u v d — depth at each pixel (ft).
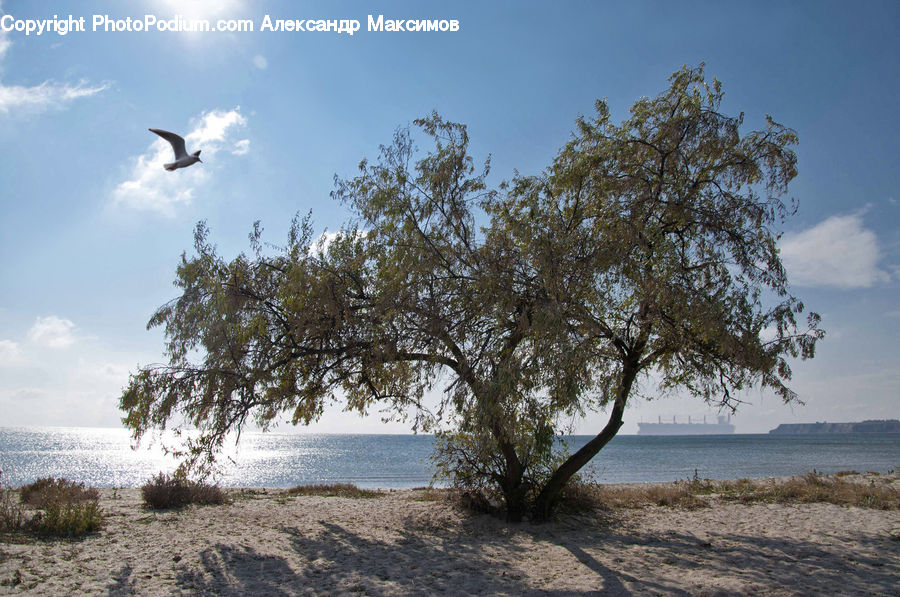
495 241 38.04
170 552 31.71
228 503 53.16
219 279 41.09
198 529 38.93
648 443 493.36
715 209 38.70
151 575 26.89
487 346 37.22
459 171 40.47
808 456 240.53
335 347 41.65
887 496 54.95
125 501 52.24
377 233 40.01
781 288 37.68
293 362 41.81
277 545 35.12
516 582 27.40
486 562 31.63
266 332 41.22
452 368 40.55
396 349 38.52
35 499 46.91
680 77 40.40
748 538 37.86
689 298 35.24
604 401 39.29
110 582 25.31
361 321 39.99
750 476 123.65
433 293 38.83
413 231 39.06
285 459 225.76
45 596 22.70
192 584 25.85
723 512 49.06
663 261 36.27
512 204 40.34
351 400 46.37
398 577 28.25
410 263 37.40
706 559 32.01
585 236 37.76
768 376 38.52
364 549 34.81
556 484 43.68
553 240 36.19
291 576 27.96
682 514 48.21
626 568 30.07
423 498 60.18
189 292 40.81
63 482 54.54
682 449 335.88
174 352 40.27
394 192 39.45
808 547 34.63
